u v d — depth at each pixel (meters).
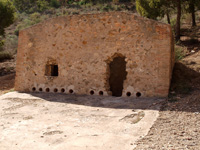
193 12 19.22
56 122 5.96
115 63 11.27
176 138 4.29
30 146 4.29
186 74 9.75
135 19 8.81
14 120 6.23
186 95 7.69
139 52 8.70
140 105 7.18
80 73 9.73
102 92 9.33
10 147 4.25
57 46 10.28
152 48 8.48
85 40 9.72
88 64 9.60
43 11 44.03
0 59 22.36
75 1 50.22
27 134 5.00
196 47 14.04
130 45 8.88
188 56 12.84
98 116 6.41
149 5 17.23
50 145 4.32
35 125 5.71
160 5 16.69
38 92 10.38
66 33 10.12
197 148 3.71
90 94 9.45
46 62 10.53
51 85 10.29
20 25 34.22
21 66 11.11
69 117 6.44
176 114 5.92
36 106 7.95
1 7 18.70
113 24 9.21
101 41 9.41
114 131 5.09
